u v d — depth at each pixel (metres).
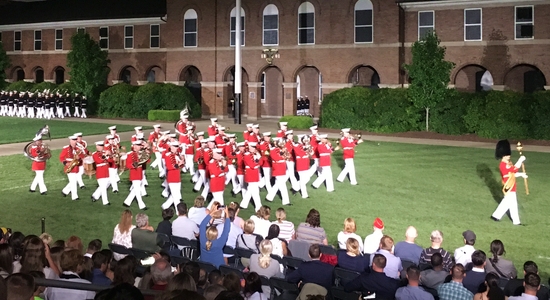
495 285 9.15
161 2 54.53
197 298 4.58
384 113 38.88
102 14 56.00
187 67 51.72
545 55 38.91
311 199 20.88
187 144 25.06
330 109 41.38
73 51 51.34
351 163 23.02
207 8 49.72
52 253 9.50
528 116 35.12
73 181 20.48
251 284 8.79
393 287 9.78
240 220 14.12
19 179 23.88
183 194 21.59
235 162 21.80
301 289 9.81
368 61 44.00
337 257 11.53
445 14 41.53
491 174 24.47
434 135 37.25
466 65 41.31
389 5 42.91
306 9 45.88
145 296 7.63
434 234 11.84
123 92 49.62
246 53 48.56
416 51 37.03
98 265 9.36
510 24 39.69
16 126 42.47
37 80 63.81
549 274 13.31
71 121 46.75
